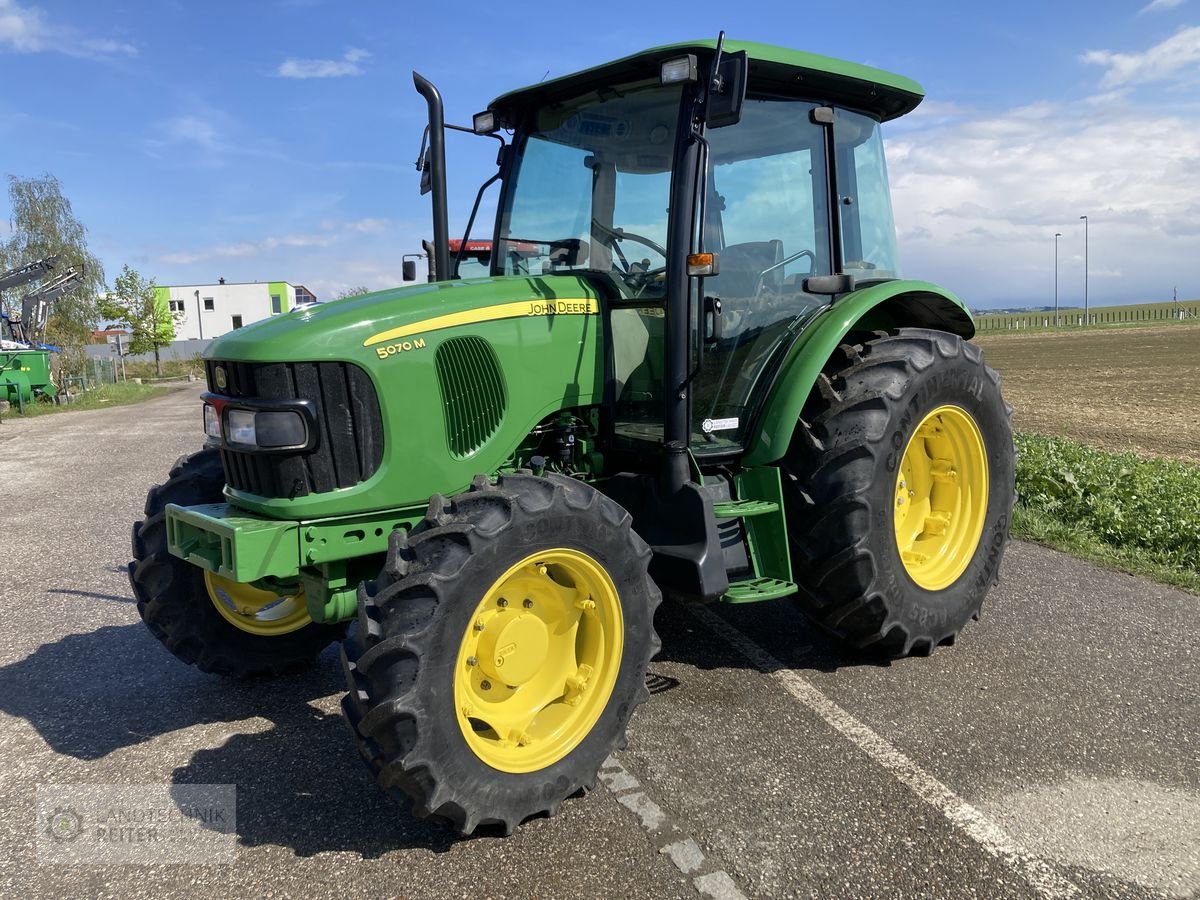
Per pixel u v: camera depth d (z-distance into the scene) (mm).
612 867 2494
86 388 25359
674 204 3178
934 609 3832
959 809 2754
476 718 2666
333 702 3645
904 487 4027
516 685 2734
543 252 3834
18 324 21531
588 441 3527
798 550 3621
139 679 3904
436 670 2461
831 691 3611
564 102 3766
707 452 3471
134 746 3273
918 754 3092
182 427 14922
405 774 2434
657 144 3432
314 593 3041
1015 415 13742
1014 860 2512
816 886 2404
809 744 3172
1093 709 3418
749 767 3018
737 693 3604
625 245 3549
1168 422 12617
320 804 2855
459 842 2629
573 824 2711
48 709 3600
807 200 3848
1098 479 6262
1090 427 12023
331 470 2830
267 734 3357
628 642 2891
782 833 2639
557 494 2730
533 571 2766
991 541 4137
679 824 2693
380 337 2877
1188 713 3379
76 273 22594
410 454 2943
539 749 2729
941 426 4020
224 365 2949
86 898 2404
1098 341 43375
